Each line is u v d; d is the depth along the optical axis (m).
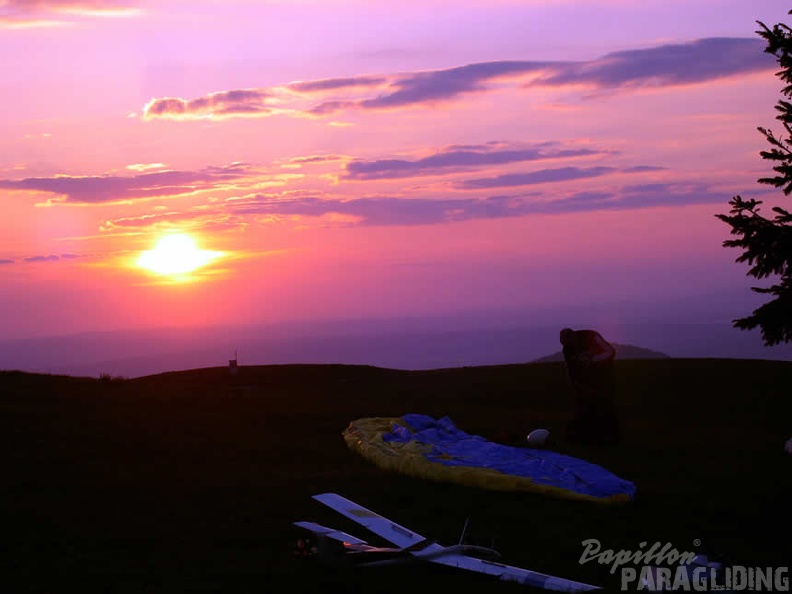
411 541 11.71
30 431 19.91
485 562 11.12
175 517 13.84
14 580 10.65
